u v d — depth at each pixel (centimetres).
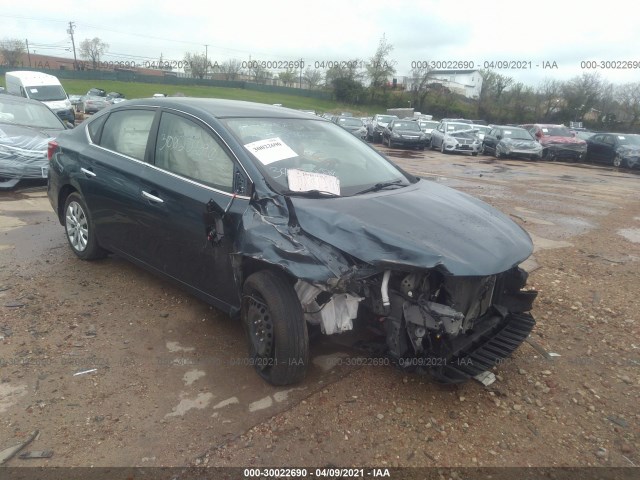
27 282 462
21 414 293
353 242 294
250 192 338
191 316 417
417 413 310
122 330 390
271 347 319
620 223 846
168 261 403
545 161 2166
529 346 399
